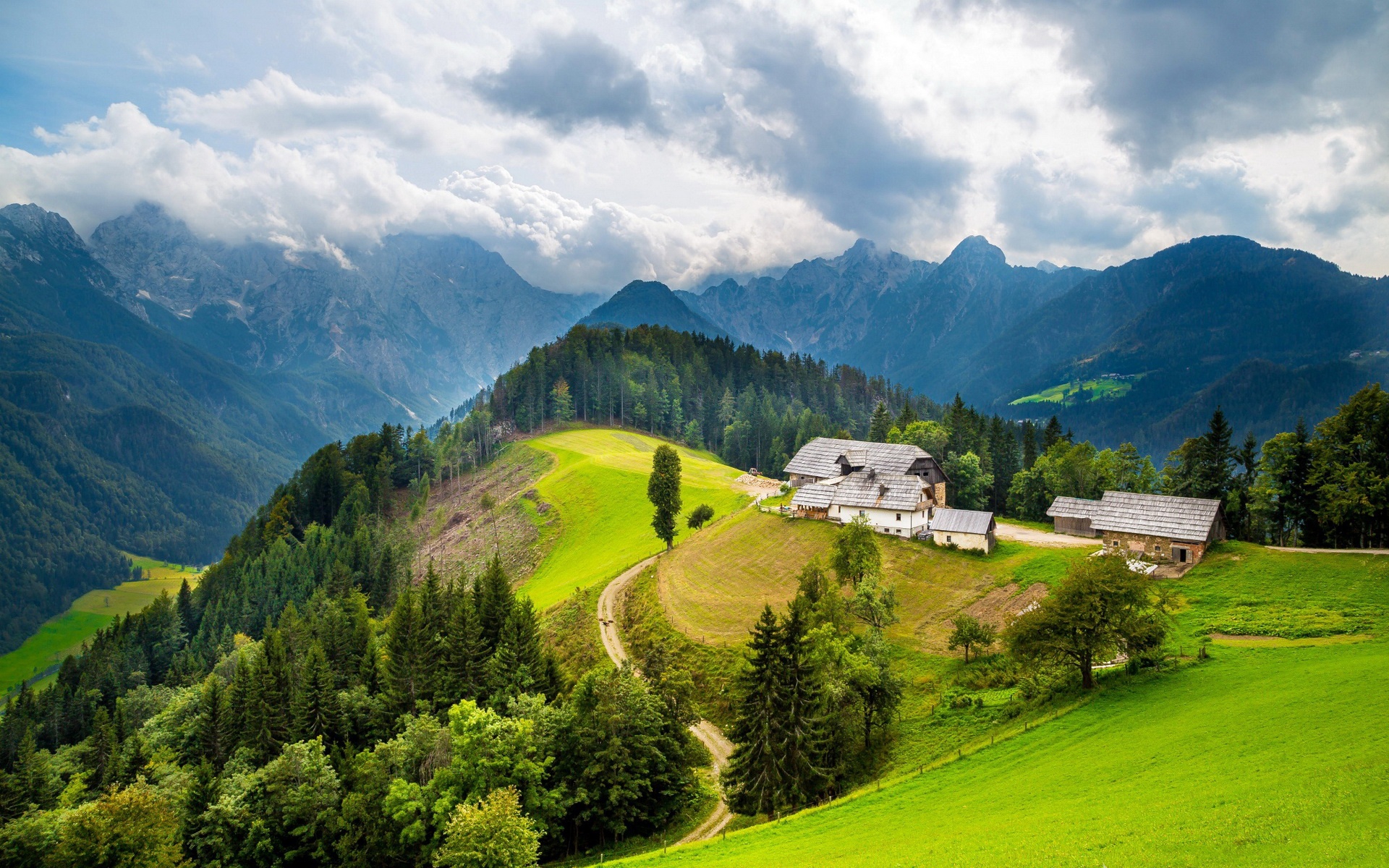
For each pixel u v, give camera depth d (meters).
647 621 108.31
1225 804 38.41
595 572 138.25
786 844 50.81
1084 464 139.88
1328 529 100.25
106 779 95.56
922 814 50.31
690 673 94.38
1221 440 118.94
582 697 73.81
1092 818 40.88
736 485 181.12
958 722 69.62
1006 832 41.69
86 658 161.75
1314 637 70.19
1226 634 74.31
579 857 68.94
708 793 75.81
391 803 67.81
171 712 114.00
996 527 127.31
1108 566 69.31
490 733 67.44
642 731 73.31
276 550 194.62
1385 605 74.00
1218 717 53.47
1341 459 98.38
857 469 148.38
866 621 89.94
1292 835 33.09
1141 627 66.94
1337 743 43.72
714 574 119.44
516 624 97.62
